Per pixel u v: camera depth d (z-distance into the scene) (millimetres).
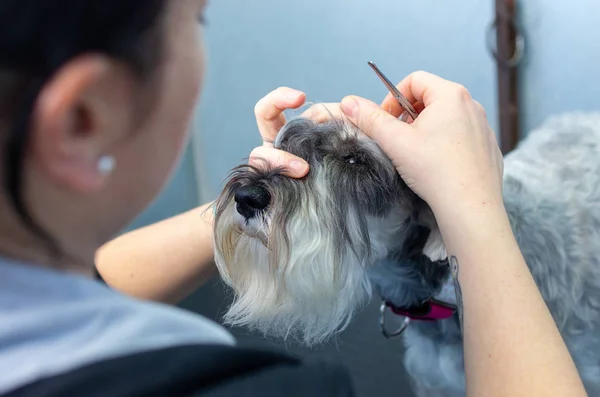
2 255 491
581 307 1482
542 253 1395
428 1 2439
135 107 481
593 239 1484
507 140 2508
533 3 2391
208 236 1324
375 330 2055
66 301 491
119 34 439
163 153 539
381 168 1305
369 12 2510
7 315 468
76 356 459
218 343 518
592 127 1675
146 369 458
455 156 970
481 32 2436
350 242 1312
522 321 790
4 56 410
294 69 2691
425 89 1103
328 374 531
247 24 2666
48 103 419
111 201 520
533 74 2486
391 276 1414
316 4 2557
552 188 1509
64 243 506
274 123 1373
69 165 455
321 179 1300
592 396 1589
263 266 1338
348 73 2625
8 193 451
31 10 406
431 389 1671
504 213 927
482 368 789
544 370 748
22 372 448
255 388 477
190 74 533
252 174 1310
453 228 913
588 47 2375
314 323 1433
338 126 1347
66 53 420
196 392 465
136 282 1228
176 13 508
